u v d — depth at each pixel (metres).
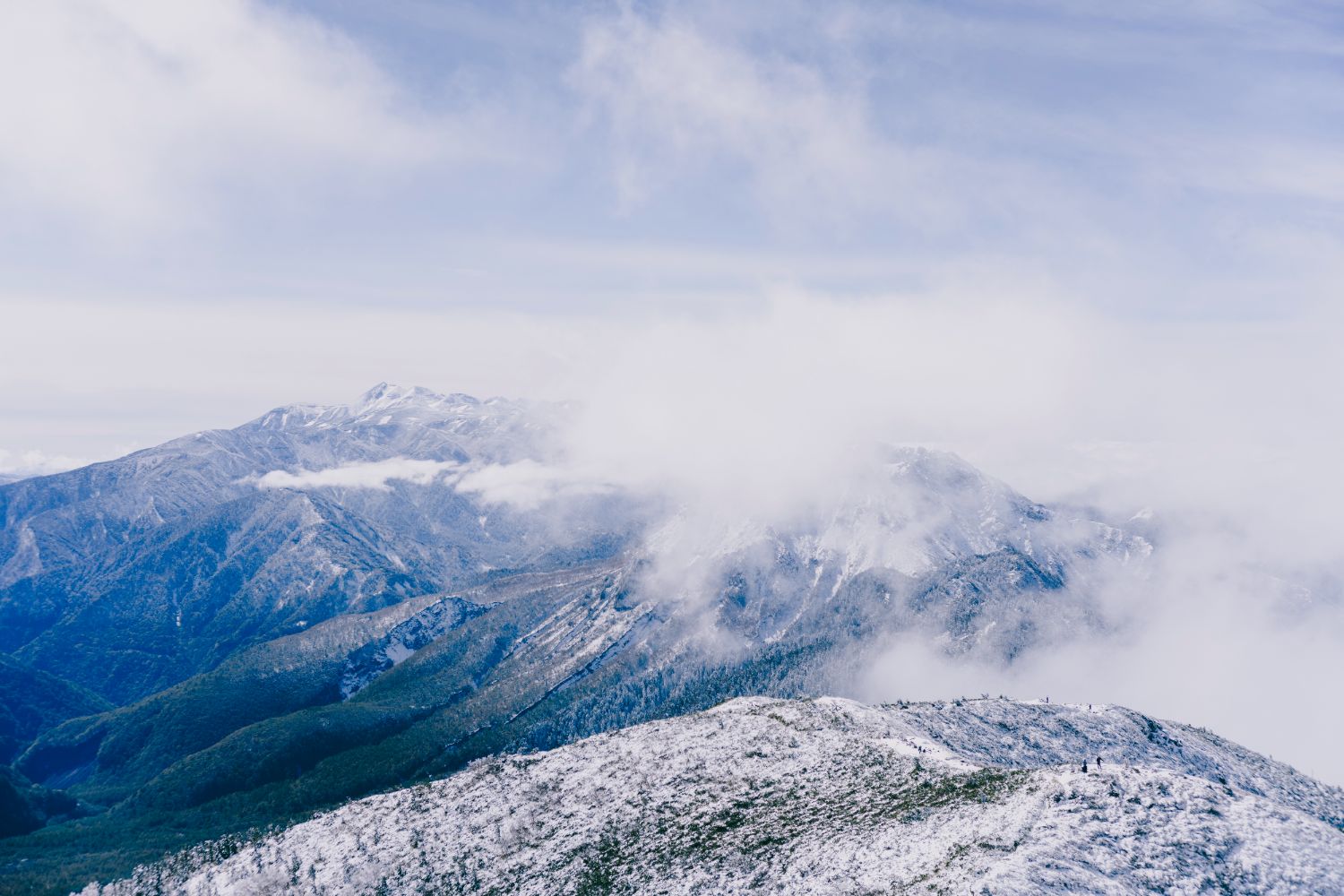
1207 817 75.81
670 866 94.00
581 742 152.00
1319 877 69.69
